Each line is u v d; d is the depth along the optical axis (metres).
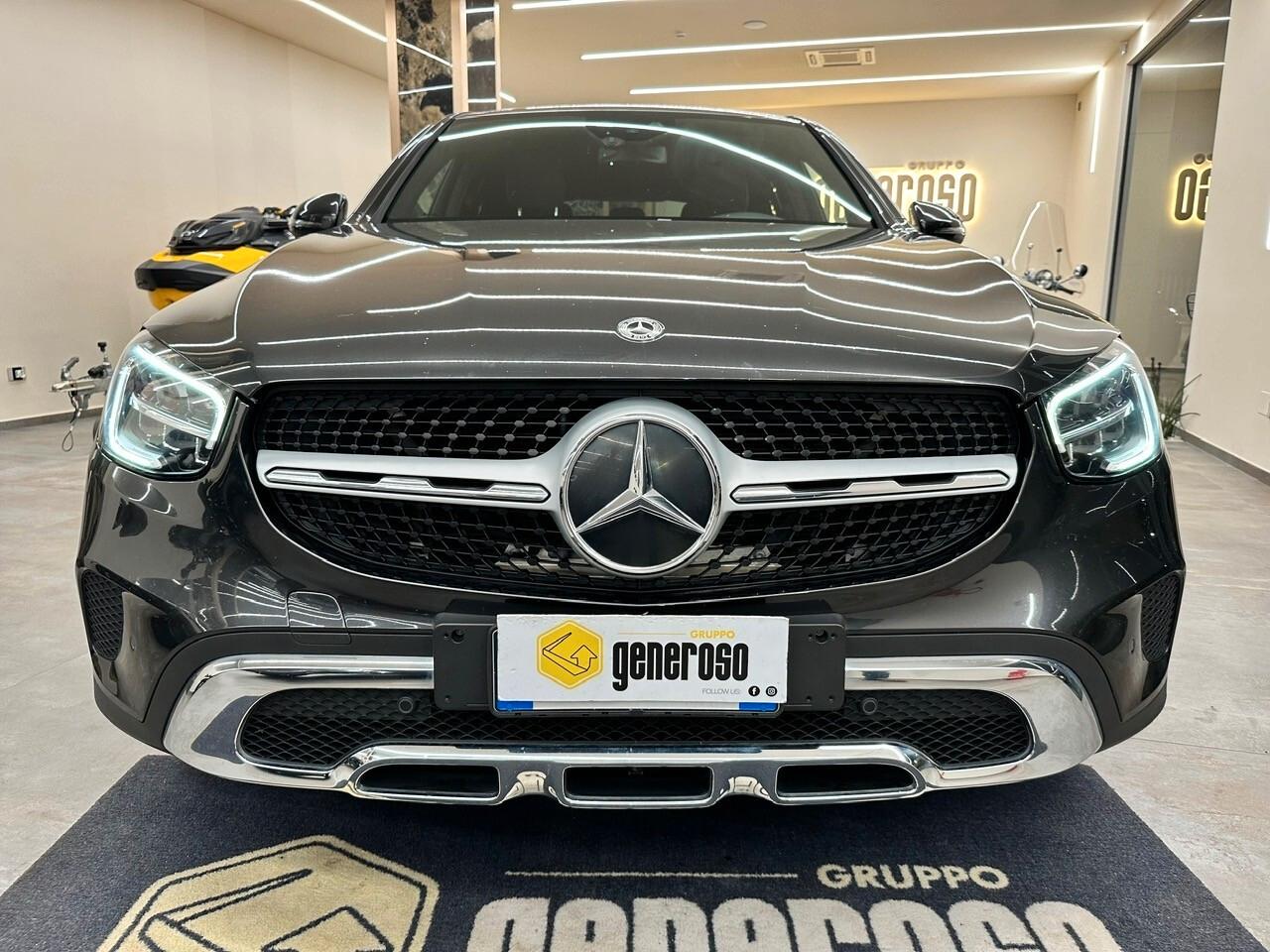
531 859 1.19
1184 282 5.97
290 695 1.00
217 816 1.29
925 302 1.13
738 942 1.04
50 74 5.69
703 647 0.96
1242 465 4.19
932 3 7.00
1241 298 4.44
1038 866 1.19
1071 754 1.03
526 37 7.95
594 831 1.25
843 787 1.02
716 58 8.61
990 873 1.17
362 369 0.96
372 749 0.99
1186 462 4.46
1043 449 1.00
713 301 1.08
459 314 1.04
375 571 0.97
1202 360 5.00
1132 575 1.02
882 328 1.04
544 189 1.76
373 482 0.96
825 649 0.96
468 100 5.77
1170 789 1.39
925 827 1.27
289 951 1.01
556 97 10.30
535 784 0.98
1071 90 9.70
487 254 1.29
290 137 8.16
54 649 1.92
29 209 5.56
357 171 9.24
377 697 1.00
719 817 1.28
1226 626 2.10
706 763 0.97
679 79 9.49
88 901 1.10
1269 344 4.05
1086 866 1.19
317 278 1.19
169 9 6.69
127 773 1.41
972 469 0.98
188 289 4.48
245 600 0.97
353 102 9.09
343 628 0.96
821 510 0.97
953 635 0.97
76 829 1.25
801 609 0.96
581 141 1.90
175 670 0.99
